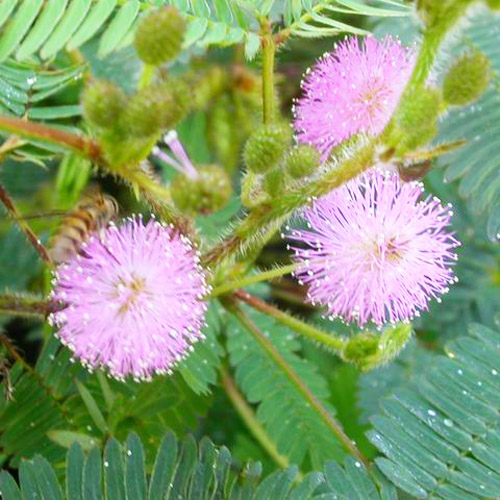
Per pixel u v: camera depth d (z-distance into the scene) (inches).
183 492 6.9
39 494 6.9
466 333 9.7
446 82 6.4
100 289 6.9
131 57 8.7
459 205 9.9
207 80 10.2
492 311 9.8
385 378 9.4
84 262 7.0
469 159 8.2
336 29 7.6
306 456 8.8
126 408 7.7
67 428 7.9
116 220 7.6
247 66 10.4
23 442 7.8
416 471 7.3
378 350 7.5
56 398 7.9
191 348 7.2
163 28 6.2
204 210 6.0
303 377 9.0
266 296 10.3
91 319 6.9
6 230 9.3
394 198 7.3
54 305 7.3
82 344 6.9
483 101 8.2
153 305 6.9
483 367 7.6
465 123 8.2
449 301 9.8
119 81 8.6
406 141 6.5
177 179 6.0
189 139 9.9
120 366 7.0
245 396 9.4
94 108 6.1
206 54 10.0
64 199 8.8
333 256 7.3
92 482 6.9
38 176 9.9
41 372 7.9
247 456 9.4
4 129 6.3
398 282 7.3
